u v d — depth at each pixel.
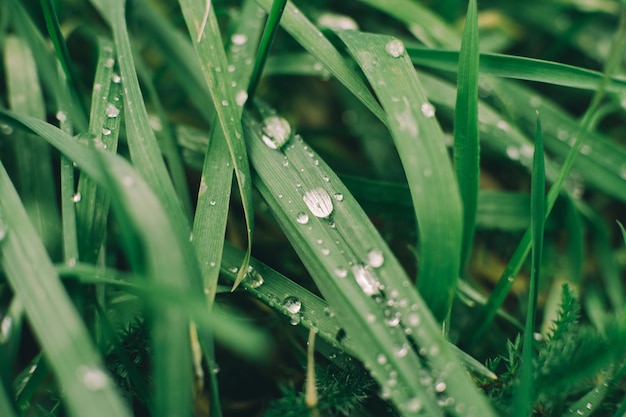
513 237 0.15
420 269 0.12
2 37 0.15
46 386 0.13
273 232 0.15
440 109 0.16
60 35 0.13
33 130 0.12
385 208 0.14
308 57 0.16
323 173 0.12
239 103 0.13
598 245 0.15
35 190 0.14
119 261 0.14
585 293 0.15
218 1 0.15
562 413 0.13
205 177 0.13
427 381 0.11
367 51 0.13
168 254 0.11
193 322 0.12
